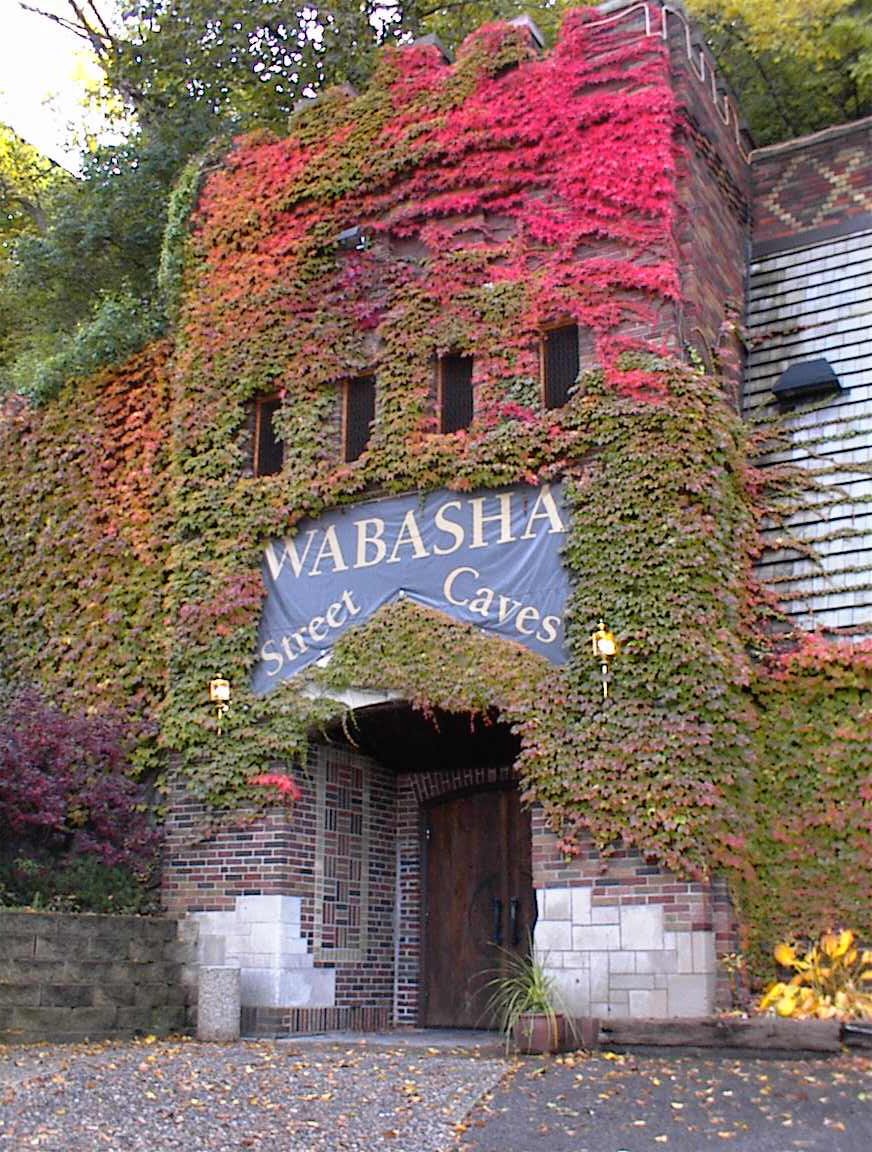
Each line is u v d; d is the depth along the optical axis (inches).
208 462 605.3
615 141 542.0
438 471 535.8
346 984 562.3
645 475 490.6
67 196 968.9
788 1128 302.4
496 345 539.8
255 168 636.1
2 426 718.5
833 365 555.5
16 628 670.5
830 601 494.9
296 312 601.0
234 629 572.1
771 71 900.6
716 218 577.0
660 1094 341.1
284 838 538.0
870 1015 410.6
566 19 569.3
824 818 466.6
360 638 534.0
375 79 609.9
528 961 545.6
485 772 601.0
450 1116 321.7
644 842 453.1
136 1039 486.0
